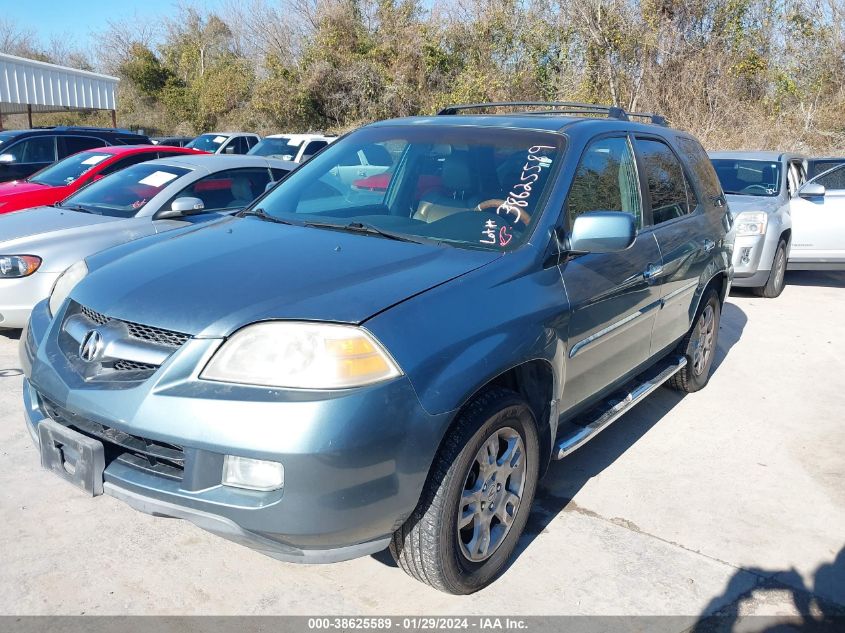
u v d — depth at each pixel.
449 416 2.55
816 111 20.11
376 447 2.39
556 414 3.27
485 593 3.00
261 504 2.35
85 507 3.52
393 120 4.32
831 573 3.24
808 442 4.61
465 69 25.22
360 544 2.53
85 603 2.86
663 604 2.99
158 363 2.52
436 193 3.53
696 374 5.28
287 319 2.47
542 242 3.19
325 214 3.67
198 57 41.78
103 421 2.51
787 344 6.69
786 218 8.41
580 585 3.08
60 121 39.16
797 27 20.75
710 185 5.20
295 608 2.88
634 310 3.85
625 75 21.53
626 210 3.95
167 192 6.50
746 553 3.37
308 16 33.62
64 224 6.04
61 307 3.01
